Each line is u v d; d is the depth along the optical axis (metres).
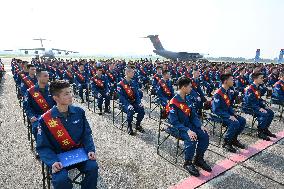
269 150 6.51
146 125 8.50
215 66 20.14
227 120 6.42
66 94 3.65
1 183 4.64
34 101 5.43
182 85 5.54
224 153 6.25
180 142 6.97
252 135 7.61
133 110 7.40
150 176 5.05
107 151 6.25
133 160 5.77
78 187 4.49
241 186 4.73
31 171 5.13
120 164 5.56
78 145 3.93
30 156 5.82
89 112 10.16
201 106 8.97
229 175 5.17
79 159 3.61
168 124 5.63
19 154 5.91
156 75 10.88
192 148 5.20
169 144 6.80
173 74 19.66
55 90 3.63
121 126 8.21
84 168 3.62
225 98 6.55
